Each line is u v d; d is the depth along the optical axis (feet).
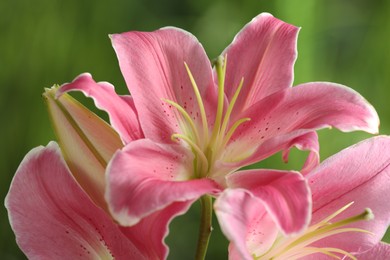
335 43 6.95
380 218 3.05
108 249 3.03
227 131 3.03
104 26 6.49
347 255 3.04
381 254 3.07
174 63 3.03
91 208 3.00
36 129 6.06
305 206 2.68
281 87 3.03
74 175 2.99
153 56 2.99
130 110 2.97
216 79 3.10
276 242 3.00
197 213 6.21
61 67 6.29
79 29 6.40
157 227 2.76
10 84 6.19
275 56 3.05
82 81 2.89
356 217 2.93
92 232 3.02
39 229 3.02
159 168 2.89
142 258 2.99
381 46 6.84
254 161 2.91
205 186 2.79
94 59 6.37
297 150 5.73
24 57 6.24
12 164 6.04
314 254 3.05
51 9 6.35
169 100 2.98
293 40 3.05
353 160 3.04
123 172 2.74
